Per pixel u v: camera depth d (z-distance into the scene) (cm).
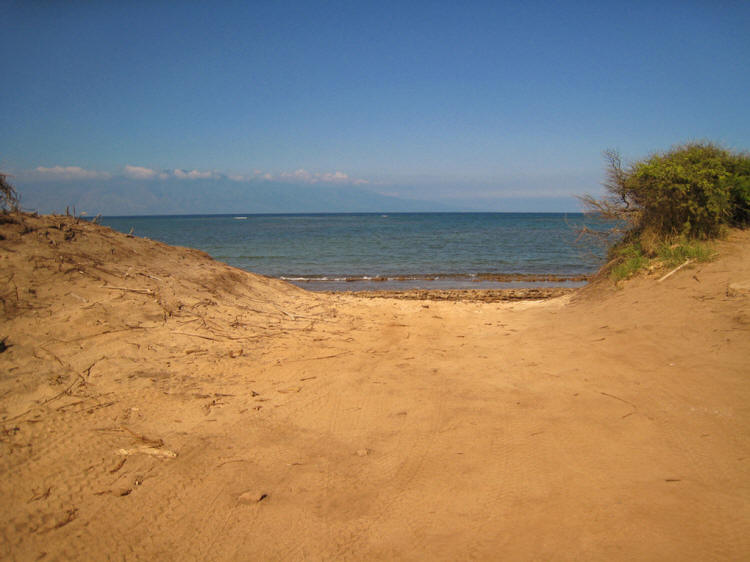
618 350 584
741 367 464
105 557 250
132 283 647
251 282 903
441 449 366
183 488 309
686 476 310
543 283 2011
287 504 297
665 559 235
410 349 661
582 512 279
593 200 1037
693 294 710
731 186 900
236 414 416
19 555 245
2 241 597
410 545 260
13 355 432
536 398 459
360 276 2250
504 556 246
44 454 326
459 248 3584
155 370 477
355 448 369
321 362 573
